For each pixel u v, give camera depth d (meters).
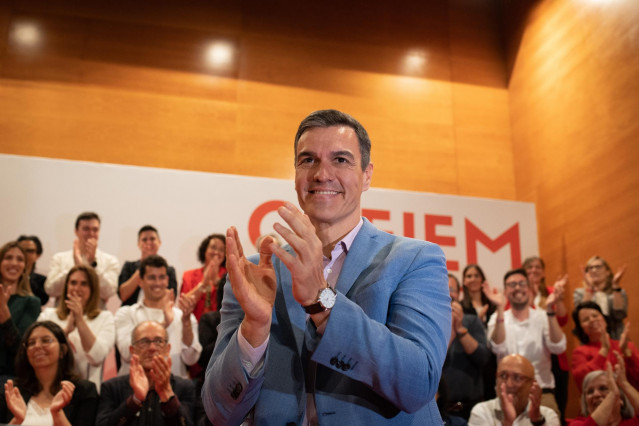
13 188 5.12
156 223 5.31
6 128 5.66
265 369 1.16
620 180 5.32
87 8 6.18
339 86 6.54
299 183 1.32
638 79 5.26
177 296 5.00
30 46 5.94
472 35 7.07
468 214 5.96
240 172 6.04
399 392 1.04
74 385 3.37
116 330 4.25
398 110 6.57
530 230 6.11
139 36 6.23
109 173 5.33
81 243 4.93
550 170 6.15
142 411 3.27
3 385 3.42
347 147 1.31
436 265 1.21
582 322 4.50
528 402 3.65
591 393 3.88
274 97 6.35
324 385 1.12
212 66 6.30
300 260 1.03
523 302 4.71
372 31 6.80
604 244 5.40
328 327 1.03
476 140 6.67
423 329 1.11
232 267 1.06
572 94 5.98
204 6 6.48
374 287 1.17
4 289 4.18
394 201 5.81
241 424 1.23
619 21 5.54
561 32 6.23
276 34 6.56
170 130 6.02
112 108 5.96
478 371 4.25
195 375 4.23
